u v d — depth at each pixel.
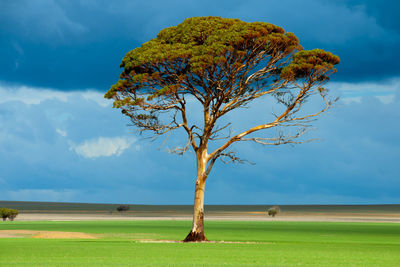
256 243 73.50
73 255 53.41
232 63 67.12
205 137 71.94
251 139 71.94
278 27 69.06
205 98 71.00
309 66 67.00
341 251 60.44
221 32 67.12
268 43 67.75
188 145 71.81
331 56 68.50
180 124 72.88
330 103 70.75
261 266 43.69
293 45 69.12
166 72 68.75
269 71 71.75
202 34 68.56
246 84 70.88
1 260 48.59
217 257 51.84
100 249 61.03
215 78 67.56
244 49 66.69
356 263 47.16
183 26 70.25
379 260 50.09
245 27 66.62
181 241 75.88
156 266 42.97
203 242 72.56
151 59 66.38
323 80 70.06
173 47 67.31
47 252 57.16
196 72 65.12
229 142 71.62
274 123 71.88
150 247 64.25
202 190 73.69
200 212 73.69
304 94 70.38
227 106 71.38
